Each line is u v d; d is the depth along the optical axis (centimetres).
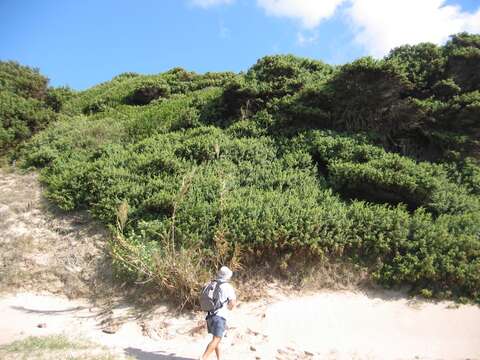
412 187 1102
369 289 940
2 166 1522
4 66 1950
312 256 982
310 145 1373
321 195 1145
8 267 1002
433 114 1378
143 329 805
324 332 800
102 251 1043
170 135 1529
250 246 966
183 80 2559
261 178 1239
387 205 1162
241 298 897
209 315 666
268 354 718
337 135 1378
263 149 1373
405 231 994
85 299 934
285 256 968
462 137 1305
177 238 1002
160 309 868
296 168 1273
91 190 1204
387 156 1256
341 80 1443
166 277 880
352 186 1185
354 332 803
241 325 813
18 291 950
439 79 1488
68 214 1196
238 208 1041
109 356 652
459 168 1277
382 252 984
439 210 1099
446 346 761
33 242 1094
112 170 1252
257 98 1614
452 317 848
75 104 2167
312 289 936
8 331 767
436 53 1539
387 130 1437
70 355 643
